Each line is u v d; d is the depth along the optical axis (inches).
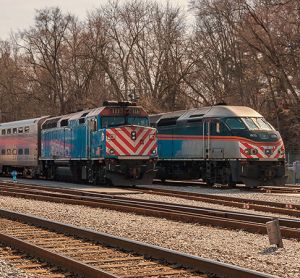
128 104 1453.0
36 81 3597.4
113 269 452.8
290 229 629.9
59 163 1689.2
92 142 1441.9
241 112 1412.4
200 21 3132.4
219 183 1425.9
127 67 3277.6
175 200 1057.5
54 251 529.0
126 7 3272.6
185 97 3223.4
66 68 3472.0
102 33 3289.9
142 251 507.2
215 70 3127.5
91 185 1477.6
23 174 2015.3
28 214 783.7
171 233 634.2
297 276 426.3
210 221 701.3
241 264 470.9
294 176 1806.1
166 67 3206.2
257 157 1353.3
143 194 1184.2
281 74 2578.7
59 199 1000.9
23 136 1925.4
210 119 1430.9
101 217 776.9
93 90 3363.7
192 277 422.3
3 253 527.8
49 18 3427.7
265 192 1278.3
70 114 1656.0
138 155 1401.3
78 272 431.8
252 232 645.9
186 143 1526.8
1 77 3870.6
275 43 2551.7
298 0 2368.4
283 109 2669.8
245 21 2630.4
